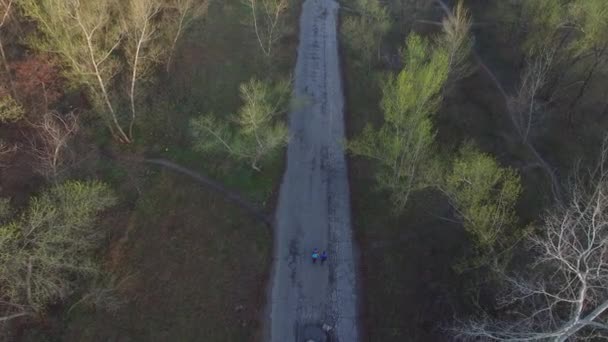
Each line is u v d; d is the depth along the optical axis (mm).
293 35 58219
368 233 38094
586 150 43688
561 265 24797
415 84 31422
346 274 35719
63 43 35344
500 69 53656
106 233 35562
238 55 53469
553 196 39531
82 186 30812
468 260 32188
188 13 50656
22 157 38406
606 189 28016
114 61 41812
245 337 31750
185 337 31125
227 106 47094
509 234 31922
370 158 43344
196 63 51000
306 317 33219
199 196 39375
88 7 36125
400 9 56469
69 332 30297
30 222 27000
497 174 28312
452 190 30312
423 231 38156
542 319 27219
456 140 44906
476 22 60562
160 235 36312
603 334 28219
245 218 38375
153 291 33031
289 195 40594
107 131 43031
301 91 50812
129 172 40312
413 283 34844
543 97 48656
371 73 52500
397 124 32562
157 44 47750
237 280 34438
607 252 25922
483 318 28234
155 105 45719
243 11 59812
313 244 37344
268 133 38531
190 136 43688
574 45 40906
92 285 31406
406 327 32500
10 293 27125
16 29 41875
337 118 48188
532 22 46781
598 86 48062
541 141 44969
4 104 35188
